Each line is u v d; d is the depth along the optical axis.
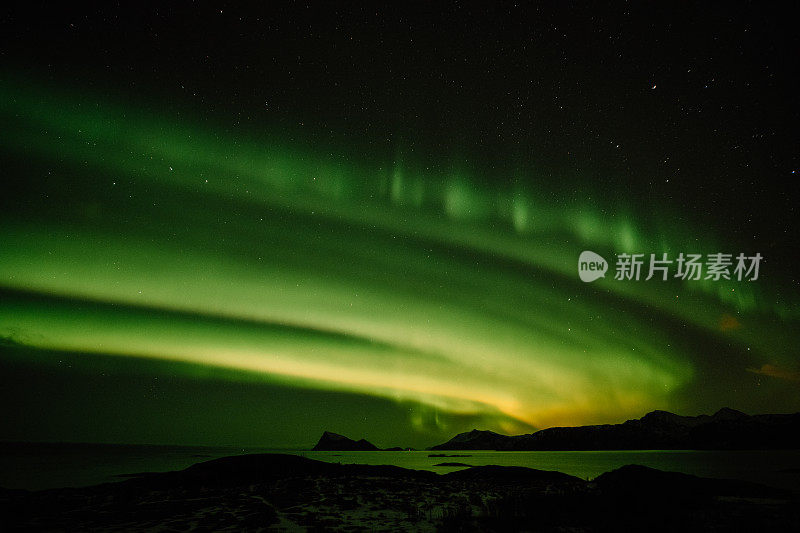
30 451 114.88
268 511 16.12
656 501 16.25
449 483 25.83
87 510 16.81
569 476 28.50
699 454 124.06
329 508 16.84
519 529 12.45
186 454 97.94
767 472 41.59
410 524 13.73
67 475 37.84
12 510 16.95
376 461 78.25
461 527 12.73
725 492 18.56
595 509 14.95
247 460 29.19
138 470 44.03
